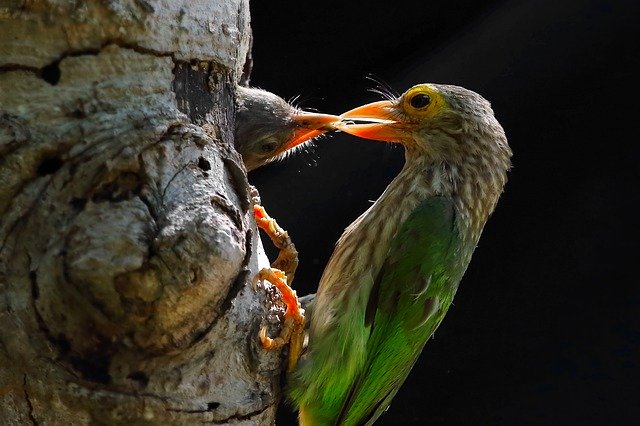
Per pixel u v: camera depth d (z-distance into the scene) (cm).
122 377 480
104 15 490
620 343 968
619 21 927
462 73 947
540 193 974
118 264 455
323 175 984
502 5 937
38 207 475
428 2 932
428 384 1001
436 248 698
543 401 987
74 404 475
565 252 975
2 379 475
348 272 694
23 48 483
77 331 469
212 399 516
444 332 997
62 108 487
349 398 682
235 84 601
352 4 936
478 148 734
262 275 583
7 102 483
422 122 739
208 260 465
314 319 678
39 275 466
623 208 958
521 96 952
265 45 954
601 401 969
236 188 531
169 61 515
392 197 724
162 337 476
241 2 598
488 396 995
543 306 981
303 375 636
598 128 952
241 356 539
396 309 696
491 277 989
